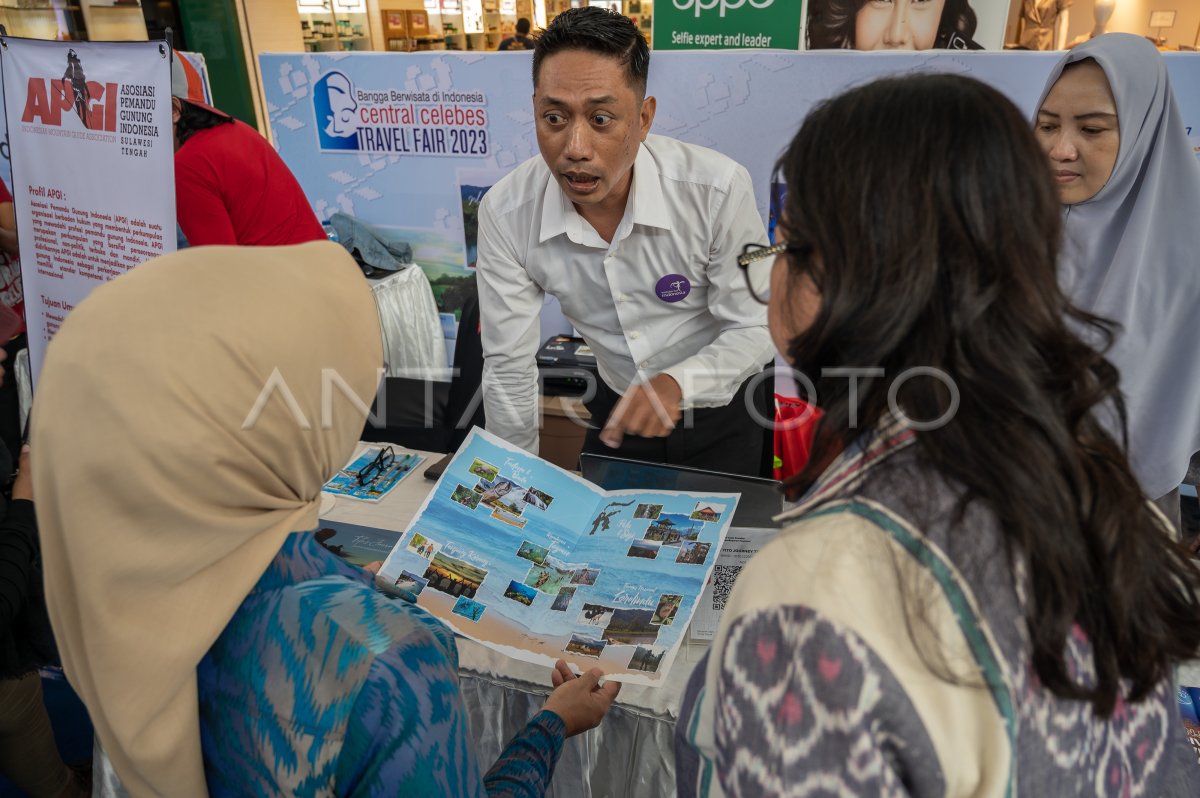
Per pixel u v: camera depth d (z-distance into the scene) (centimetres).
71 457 53
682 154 151
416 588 112
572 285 165
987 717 46
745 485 128
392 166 239
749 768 47
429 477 155
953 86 50
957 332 46
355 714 59
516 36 396
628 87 129
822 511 51
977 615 45
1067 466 47
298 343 58
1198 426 154
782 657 47
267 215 213
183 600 57
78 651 59
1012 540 46
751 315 158
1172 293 146
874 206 47
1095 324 52
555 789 118
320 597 64
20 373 228
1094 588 49
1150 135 139
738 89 207
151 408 52
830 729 45
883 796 44
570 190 139
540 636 106
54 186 200
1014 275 46
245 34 292
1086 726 50
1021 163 47
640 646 103
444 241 246
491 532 120
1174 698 60
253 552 60
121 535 54
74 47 182
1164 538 56
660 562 112
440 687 63
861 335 48
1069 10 416
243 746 62
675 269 158
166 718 59
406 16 392
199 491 55
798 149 53
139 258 196
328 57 227
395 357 246
